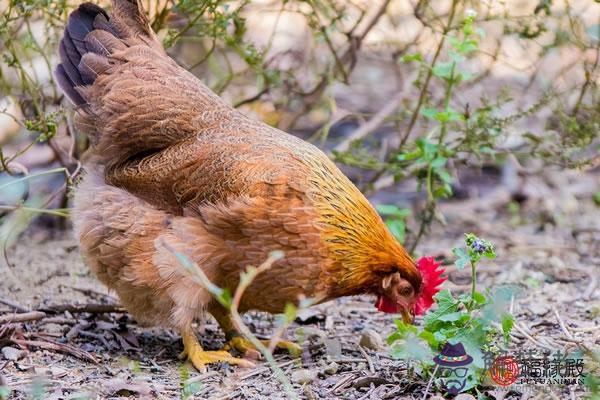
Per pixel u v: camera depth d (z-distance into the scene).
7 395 6.55
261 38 14.62
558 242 11.69
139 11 8.36
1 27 9.06
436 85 12.83
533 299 9.45
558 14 12.09
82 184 8.16
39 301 9.27
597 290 9.74
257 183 7.27
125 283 7.71
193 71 12.66
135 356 8.00
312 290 7.49
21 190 11.83
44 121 9.30
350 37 11.19
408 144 10.98
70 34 8.29
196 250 7.37
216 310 8.27
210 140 7.64
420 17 10.52
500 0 10.94
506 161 13.02
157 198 7.64
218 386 7.24
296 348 8.05
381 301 7.85
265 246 7.29
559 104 10.77
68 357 7.75
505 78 14.02
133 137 7.87
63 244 11.48
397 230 10.19
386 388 7.07
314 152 7.73
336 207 7.42
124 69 8.00
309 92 12.19
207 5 9.46
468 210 12.88
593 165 11.58
